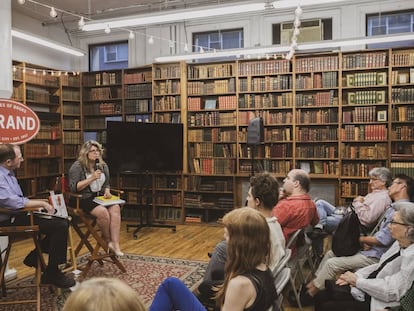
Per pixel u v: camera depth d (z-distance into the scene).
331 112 6.08
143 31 7.45
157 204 6.88
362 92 5.94
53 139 6.85
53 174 6.80
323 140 6.12
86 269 3.83
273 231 2.22
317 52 6.36
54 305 3.20
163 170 6.34
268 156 6.38
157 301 1.45
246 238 1.59
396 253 2.33
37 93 6.50
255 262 1.59
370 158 5.91
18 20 6.86
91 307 0.66
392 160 5.79
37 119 3.72
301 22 6.55
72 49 5.93
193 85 6.70
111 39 7.74
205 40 7.29
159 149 6.30
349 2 6.33
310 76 6.20
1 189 2.99
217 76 6.59
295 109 6.24
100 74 7.20
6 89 3.73
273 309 1.70
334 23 6.44
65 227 3.22
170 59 6.26
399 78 5.76
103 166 4.39
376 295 2.16
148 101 6.95
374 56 5.85
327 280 2.72
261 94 6.45
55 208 3.24
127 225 6.20
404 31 6.28
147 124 6.23
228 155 6.56
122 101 7.07
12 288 3.35
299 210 3.00
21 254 4.86
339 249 2.87
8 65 3.75
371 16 6.40
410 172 5.62
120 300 0.68
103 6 6.94
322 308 2.56
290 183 3.17
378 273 2.31
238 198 6.53
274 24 6.78
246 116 6.46
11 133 3.53
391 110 5.79
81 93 7.28
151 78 6.92
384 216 3.09
